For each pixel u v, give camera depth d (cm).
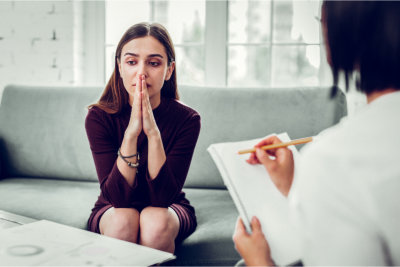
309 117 173
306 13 226
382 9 43
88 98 196
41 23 242
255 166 78
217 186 177
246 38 236
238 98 181
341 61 47
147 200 127
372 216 39
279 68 234
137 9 247
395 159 39
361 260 40
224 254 118
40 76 244
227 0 233
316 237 42
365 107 46
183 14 242
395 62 43
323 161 42
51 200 153
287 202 72
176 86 145
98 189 176
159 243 109
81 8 245
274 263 67
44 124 197
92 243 79
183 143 131
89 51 250
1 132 200
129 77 125
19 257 71
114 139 132
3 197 156
